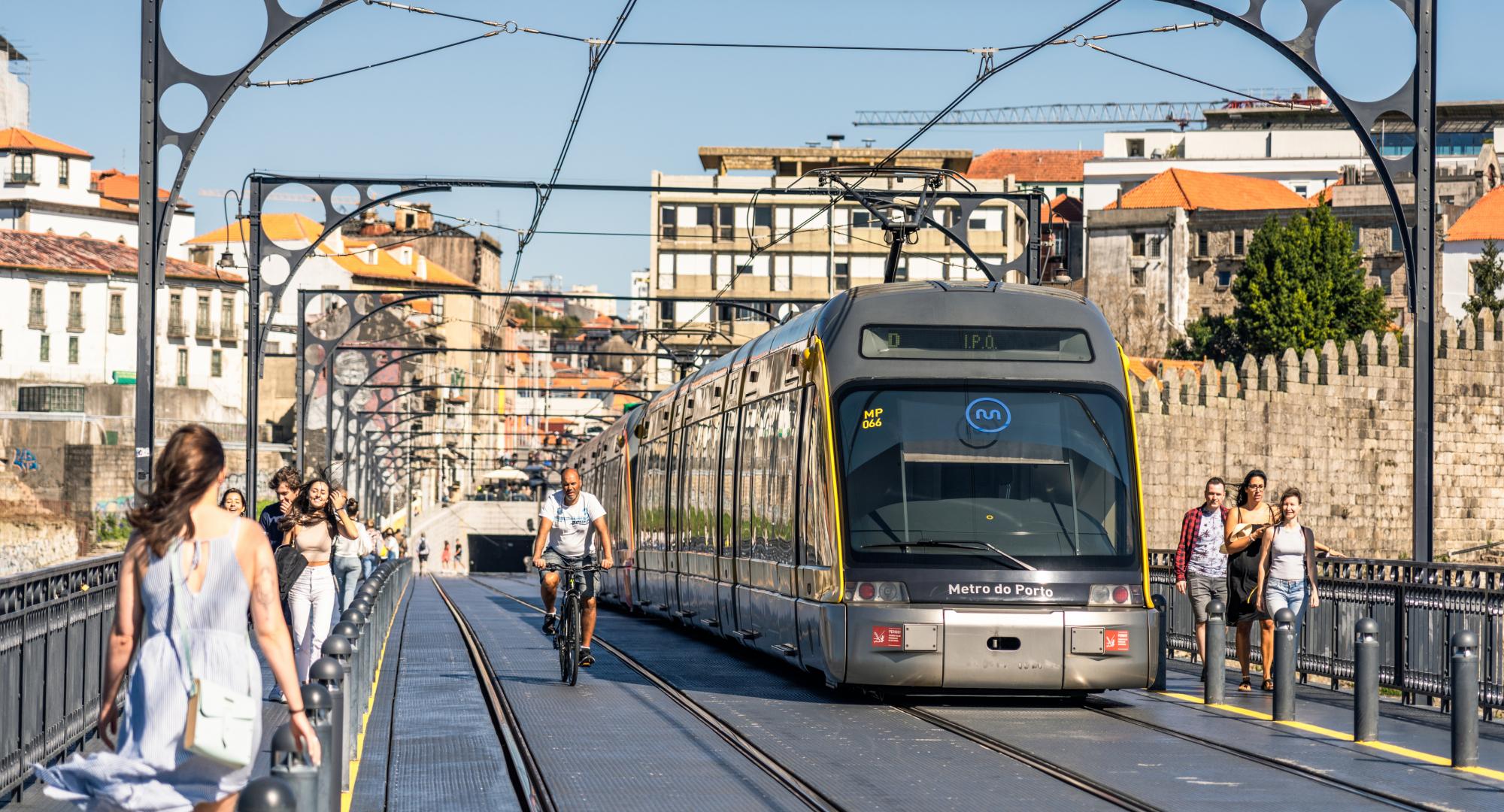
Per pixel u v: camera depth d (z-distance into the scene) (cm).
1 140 14012
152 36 2073
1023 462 1736
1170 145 16138
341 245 14738
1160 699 1848
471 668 2244
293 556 1703
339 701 877
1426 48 2109
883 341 1775
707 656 2512
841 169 3189
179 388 10306
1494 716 1719
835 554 1720
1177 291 12750
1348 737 1478
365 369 12662
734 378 2427
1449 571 1756
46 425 9438
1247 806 1105
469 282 16962
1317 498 6750
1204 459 6412
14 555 9125
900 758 1342
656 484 3198
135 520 689
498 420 16462
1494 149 14125
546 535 2022
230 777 673
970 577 1694
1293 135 15588
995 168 18075
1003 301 1803
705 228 12144
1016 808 1098
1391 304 12250
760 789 1187
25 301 11325
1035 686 1688
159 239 2069
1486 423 7125
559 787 1192
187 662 679
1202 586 1983
